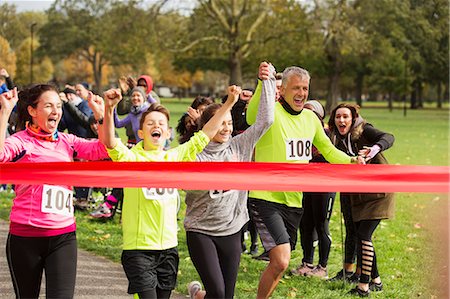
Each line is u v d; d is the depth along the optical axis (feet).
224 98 36.50
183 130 31.73
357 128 30.12
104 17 232.94
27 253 20.39
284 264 25.05
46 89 21.04
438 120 202.90
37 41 267.39
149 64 346.33
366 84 303.68
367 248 30.07
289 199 26.17
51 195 20.49
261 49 214.28
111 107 21.12
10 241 20.58
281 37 212.84
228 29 208.64
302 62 231.09
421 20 227.61
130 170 21.24
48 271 20.42
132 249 21.65
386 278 33.60
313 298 29.73
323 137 27.89
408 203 56.08
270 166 22.26
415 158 92.89
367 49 221.87
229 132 23.61
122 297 29.22
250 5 210.79
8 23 189.88
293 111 27.02
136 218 21.71
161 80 405.80
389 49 237.86
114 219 47.21
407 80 253.24
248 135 24.34
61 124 48.91
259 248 39.75
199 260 22.58
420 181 23.36
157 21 207.41
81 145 21.75
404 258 37.78
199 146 22.97
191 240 22.81
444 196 54.95
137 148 22.85
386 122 186.50
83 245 39.22
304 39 213.87
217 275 22.38
